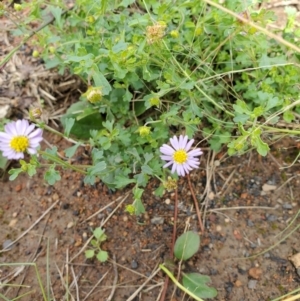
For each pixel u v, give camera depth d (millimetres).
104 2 190
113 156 196
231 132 208
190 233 190
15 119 230
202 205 202
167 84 185
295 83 197
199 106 206
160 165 191
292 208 198
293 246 189
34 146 163
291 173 206
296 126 203
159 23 176
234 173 208
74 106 217
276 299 176
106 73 194
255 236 193
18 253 198
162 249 193
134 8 232
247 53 203
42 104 232
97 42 202
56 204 208
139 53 181
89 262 193
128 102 207
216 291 179
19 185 214
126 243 196
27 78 236
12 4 260
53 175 174
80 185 211
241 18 165
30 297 188
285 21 242
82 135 214
